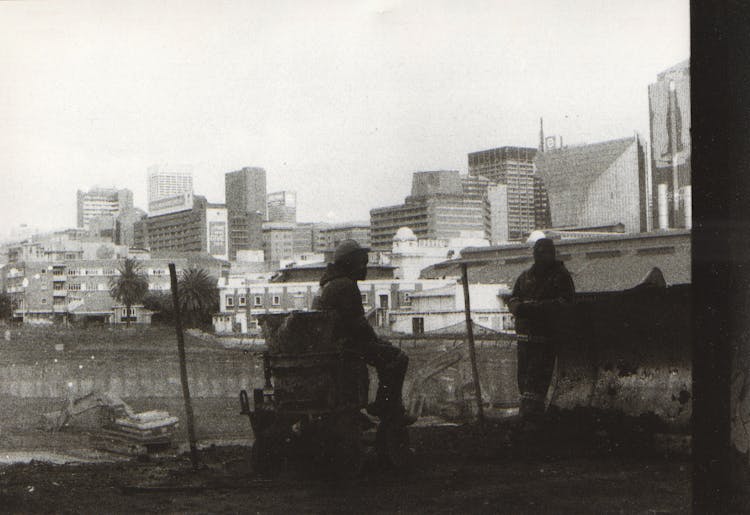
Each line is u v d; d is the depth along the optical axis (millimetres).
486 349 23391
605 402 9344
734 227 7750
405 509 6684
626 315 9109
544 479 7727
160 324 84312
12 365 59625
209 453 10750
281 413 7910
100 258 106750
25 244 104812
